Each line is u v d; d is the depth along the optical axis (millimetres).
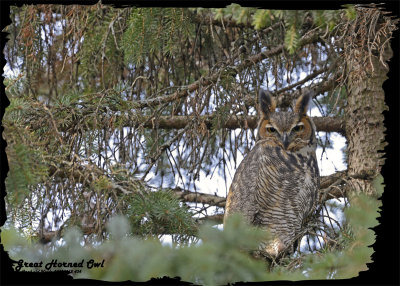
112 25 9695
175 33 9508
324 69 11172
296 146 11133
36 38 10625
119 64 11422
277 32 10906
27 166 6418
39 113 8523
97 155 8938
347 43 9430
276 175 10922
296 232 10477
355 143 10266
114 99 9383
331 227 8625
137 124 9781
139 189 7578
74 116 9023
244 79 10688
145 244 4832
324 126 12047
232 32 12047
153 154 10406
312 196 11039
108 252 5012
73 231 5301
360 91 10250
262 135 11398
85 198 8617
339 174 11234
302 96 11383
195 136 9594
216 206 12086
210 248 4715
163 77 12773
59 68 12164
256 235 4773
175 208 8180
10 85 8172
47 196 7770
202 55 12781
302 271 5543
